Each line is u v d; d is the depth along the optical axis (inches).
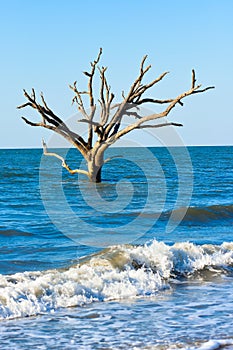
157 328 416.2
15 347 376.5
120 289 519.2
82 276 537.0
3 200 1366.9
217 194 1601.9
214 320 436.8
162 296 515.2
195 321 433.7
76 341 388.8
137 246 680.4
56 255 704.4
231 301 497.7
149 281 549.0
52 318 440.8
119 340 390.3
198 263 639.1
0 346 377.7
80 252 726.5
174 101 1267.2
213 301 496.7
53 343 384.8
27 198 1407.5
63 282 514.9
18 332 406.6
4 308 448.5
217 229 977.5
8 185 1792.6
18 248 752.3
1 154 5984.3
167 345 379.6
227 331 409.7
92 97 1402.6
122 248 647.8
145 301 495.2
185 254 647.8
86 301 488.1
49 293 489.1
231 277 603.2
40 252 725.3
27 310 452.8
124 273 557.6
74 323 428.1
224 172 2640.3
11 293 472.1
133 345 380.2
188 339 392.2
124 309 467.8
